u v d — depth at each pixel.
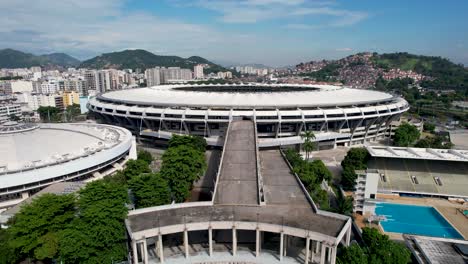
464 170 107.44
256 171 83.88
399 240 74.00
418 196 100.19
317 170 95.94
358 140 159.25
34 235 54.34
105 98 167.25
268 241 66.31
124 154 107.81
